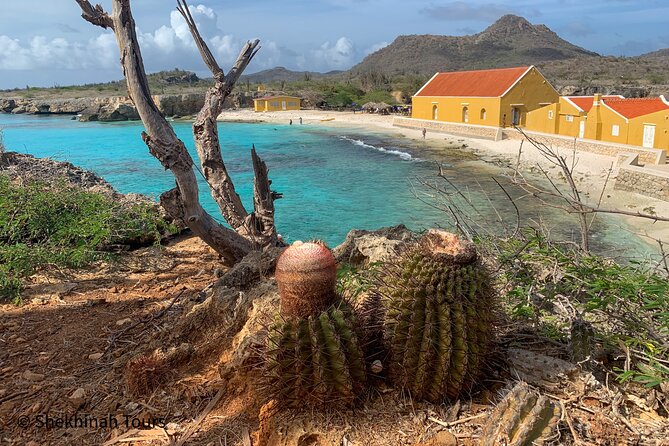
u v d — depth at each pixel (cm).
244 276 600
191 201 811
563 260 567
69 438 379
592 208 466
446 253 336
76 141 5806
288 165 4044
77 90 13800
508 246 621
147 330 568
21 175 1406
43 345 550
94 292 739
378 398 360
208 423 377
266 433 346
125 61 757
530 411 308
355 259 632
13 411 422
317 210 2608
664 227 2141
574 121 4253
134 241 1030
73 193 1210
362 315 378
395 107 8862
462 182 3158
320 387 338
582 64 16412
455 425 338
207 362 459
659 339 433
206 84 15375
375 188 3120
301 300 332
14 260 830
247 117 8506
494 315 362
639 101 3931
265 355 349
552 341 427
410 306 339
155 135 768
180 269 875
